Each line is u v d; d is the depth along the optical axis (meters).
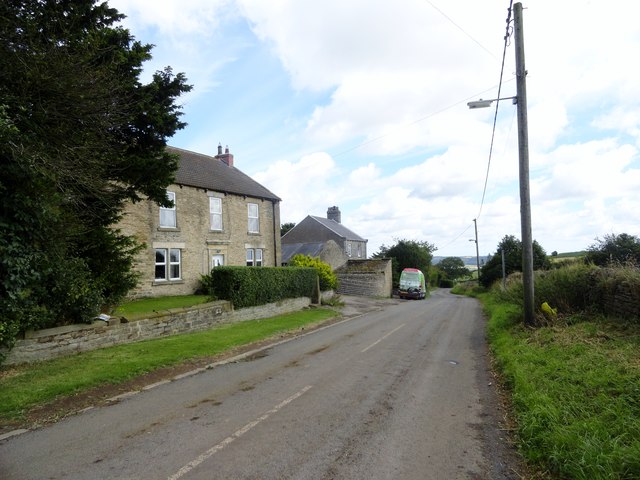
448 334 13.36
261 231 26.98
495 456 4.34
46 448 4.50
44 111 7.79
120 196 10.62
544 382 6.12
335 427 5.10
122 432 4.95
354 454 4.34
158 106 10.45
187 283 21.39
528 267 11.55
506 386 6.99
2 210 7.39
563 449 4.09
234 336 11.87
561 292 11.88
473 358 9.48
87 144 8.60
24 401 5.96
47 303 8.41
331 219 52.94
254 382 7.28
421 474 3.93
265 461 4.16
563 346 8.08
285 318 16.83
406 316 19.59
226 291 15.16
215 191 23.48
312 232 45.91
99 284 10.12
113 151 9.54
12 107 7.46
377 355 9.81
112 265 10.69
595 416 4.66
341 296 33.16
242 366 8.63
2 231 7.33
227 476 3.85
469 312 21.62
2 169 7.16
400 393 6.60
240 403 6.06
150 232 19.66
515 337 10.49
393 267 47.56
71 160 8.23
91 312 9.37
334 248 40.88
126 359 8.47
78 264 9.12
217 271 15.39
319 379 7.48
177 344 10.15
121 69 9.95
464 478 3.87
